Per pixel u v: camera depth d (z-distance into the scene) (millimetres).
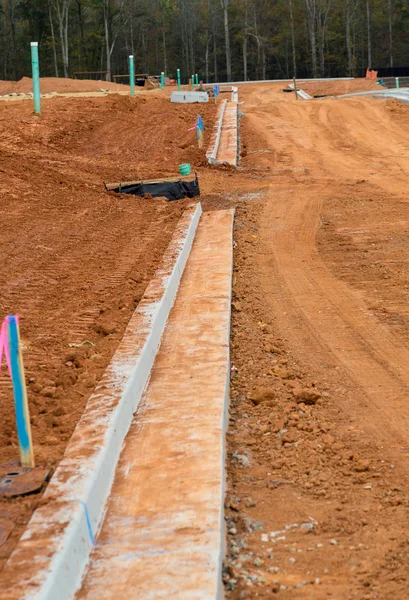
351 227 22172
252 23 163625
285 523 7359
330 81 115500
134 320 12141
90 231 20141
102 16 149875
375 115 55688
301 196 27547
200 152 36469
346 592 6230
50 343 11461
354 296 15344
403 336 12883
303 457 8773
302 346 12617
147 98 61250
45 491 6973
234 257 18891
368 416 9883
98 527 6859
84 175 28766
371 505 7660
